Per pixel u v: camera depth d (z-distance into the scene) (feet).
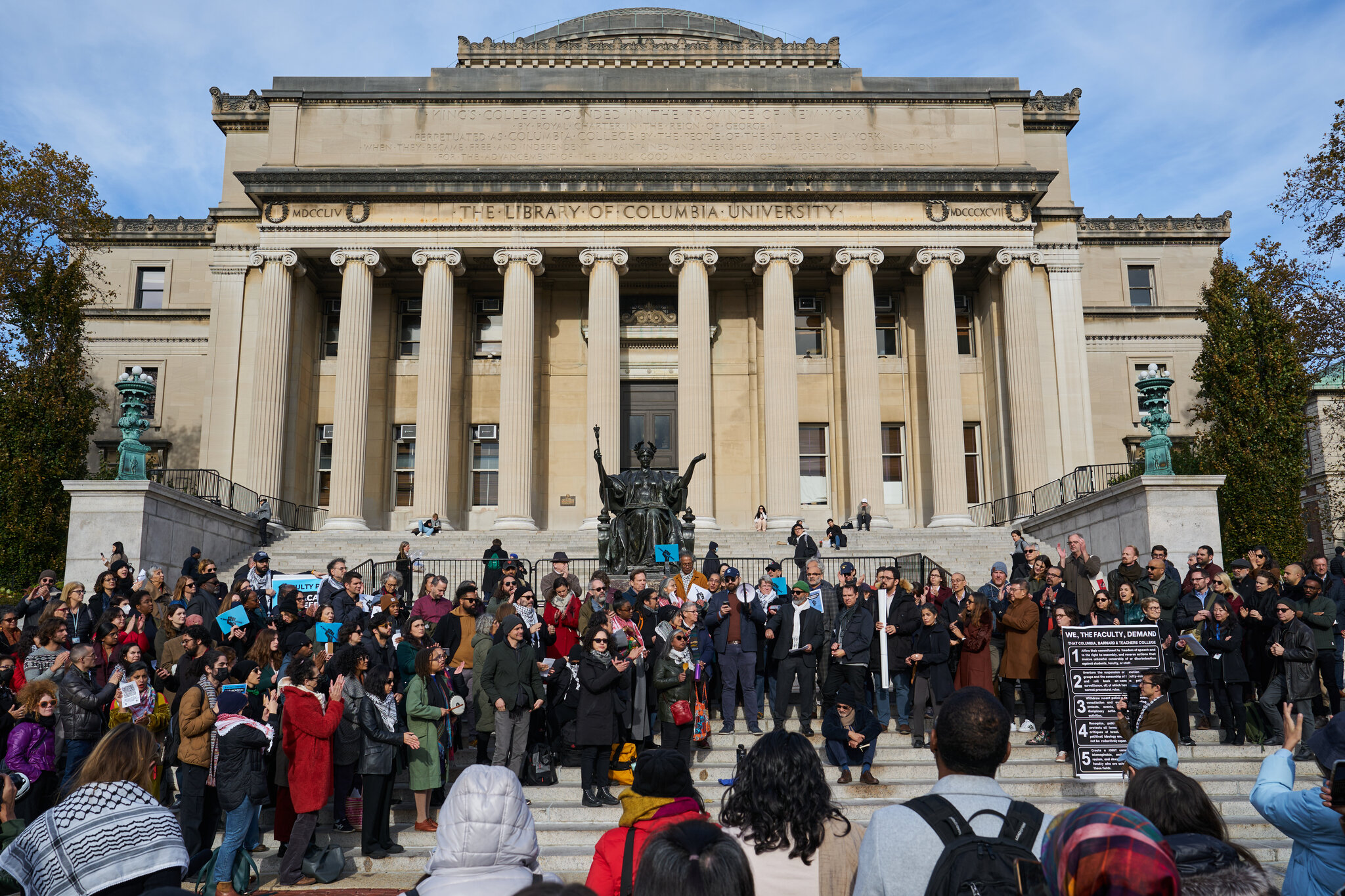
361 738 39.29
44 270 125.49
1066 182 146.82
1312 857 18.29
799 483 130.52
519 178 132.16
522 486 128.67
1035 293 138.31
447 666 48.14
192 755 34.58
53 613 42.24
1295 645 46.37
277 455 127.54
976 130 141.28
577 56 156.25
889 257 139.33
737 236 134.21
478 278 144.97
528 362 131.23
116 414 151.33
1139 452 147.33
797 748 16.79
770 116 140.97
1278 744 48.52
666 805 18.19
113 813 17.17
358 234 132.67
